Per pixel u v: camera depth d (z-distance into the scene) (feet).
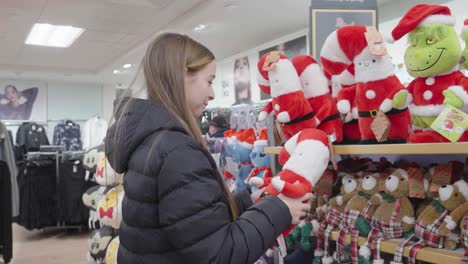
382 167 5.06
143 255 3.30
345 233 4.68
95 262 10.53
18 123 28.86
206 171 3.20
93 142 26.71
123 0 15.28
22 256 15.72
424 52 4.13
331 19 6.09
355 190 4.90
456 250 3.85
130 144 3.41
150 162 3.19
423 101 4.32
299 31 19.10
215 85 25.85
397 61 12.21
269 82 5.28
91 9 16.17
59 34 19.77
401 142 4.62
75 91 32.53
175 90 3.52
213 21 17.48
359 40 4.52
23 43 21.18
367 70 4.56
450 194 3.95
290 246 5.54
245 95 23.11
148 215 3.23
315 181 4.32
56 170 18.99
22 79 30.66
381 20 15.58
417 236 4.18
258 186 4.25
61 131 29.43
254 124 11.17
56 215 18.86
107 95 33.55
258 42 21.29
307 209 3.64
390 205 4.48
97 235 10.43
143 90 3.77
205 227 3.00
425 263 4.15
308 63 5.12
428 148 3.64
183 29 18.60
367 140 4.77
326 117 4.95
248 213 3.28
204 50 3.77
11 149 13.71
